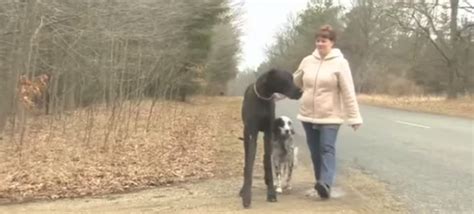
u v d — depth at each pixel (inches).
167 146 547.8
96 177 375.6
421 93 2116.1
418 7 1481.3
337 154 495.8
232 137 654.5
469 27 1455.5
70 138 585.6
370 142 584.4
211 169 408.8
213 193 325.1
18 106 618.5
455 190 333.4
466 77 1504.7
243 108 294.7
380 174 390.0
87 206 298.0
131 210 287.3
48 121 703.7
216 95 2834.6
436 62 1812.3
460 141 583.5
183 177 377.7
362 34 2581.2
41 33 577.9
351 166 427.2
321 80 295.1
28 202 309.1
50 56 716.7
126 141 572.4
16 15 532.4
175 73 1238.9
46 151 495.5
